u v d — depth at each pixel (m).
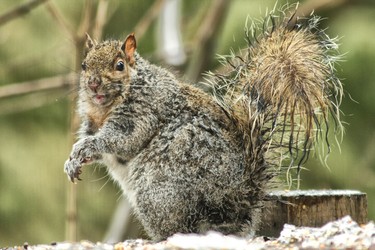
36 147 22.19
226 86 11.88
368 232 9.94
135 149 11.66
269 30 12.06
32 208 21.94
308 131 11.25
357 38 20.05
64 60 20.97
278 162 11.58
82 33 16.59
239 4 19.91
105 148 11.62
